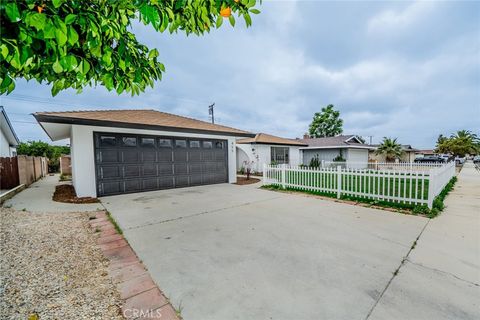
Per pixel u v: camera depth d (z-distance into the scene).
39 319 1.88
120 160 7.92
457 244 3.37
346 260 2.91
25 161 10.06
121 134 7.94
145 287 2.35
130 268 2.75
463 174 14.37
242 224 4.44
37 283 2.41
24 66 1.36
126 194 7.95
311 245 3.39
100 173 7.54
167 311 1.99
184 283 2.42
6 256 3.04
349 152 20.50
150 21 1.51
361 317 1.90
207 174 10.44
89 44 1.35
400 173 5.71
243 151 16.61
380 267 2.73
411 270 2.65
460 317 1.89
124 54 1.62
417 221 4.52
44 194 8.00
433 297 2.15
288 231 4.01
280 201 6.60
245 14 1.86
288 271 2.65
